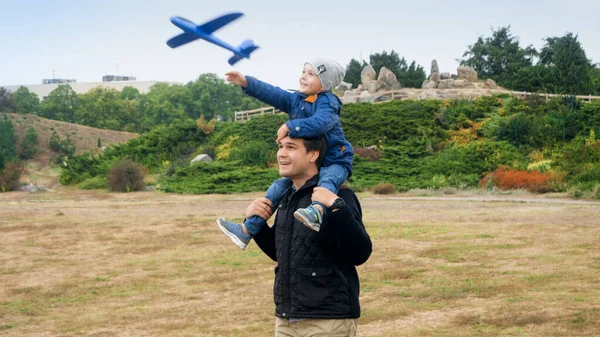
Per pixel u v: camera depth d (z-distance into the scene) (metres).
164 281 12.64
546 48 73.31
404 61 75.50
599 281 11.19
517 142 40.62
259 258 14.89
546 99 48.38
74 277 13.16
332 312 3.74
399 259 14.22
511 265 13.05
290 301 3.80
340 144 4.04
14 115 77.19
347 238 3.61
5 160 48.09
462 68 61.09
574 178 30.78
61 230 20.02
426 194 31.52
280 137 3.90
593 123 42.06
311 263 3.76
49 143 69.81
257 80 4.11
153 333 8.89
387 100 57.50
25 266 14.41
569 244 15.27
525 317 8.91
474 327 8.58
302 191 3.86
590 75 60.53
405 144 42.69
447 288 11.06
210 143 49.69
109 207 27.83
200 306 10.48
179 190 36.25
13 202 31.06
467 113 46.59
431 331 8.46
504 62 74.06
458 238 16.94
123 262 14.80
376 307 9.94
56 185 44.72
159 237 18.52
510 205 24.92
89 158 48.97
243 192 35.56
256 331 8.84
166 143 50.53
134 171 38.25
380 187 32.62
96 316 9.96
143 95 133.00
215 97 118.00
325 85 4.05
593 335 7.97
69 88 117.50
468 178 34.62
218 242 17.50
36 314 10.22
